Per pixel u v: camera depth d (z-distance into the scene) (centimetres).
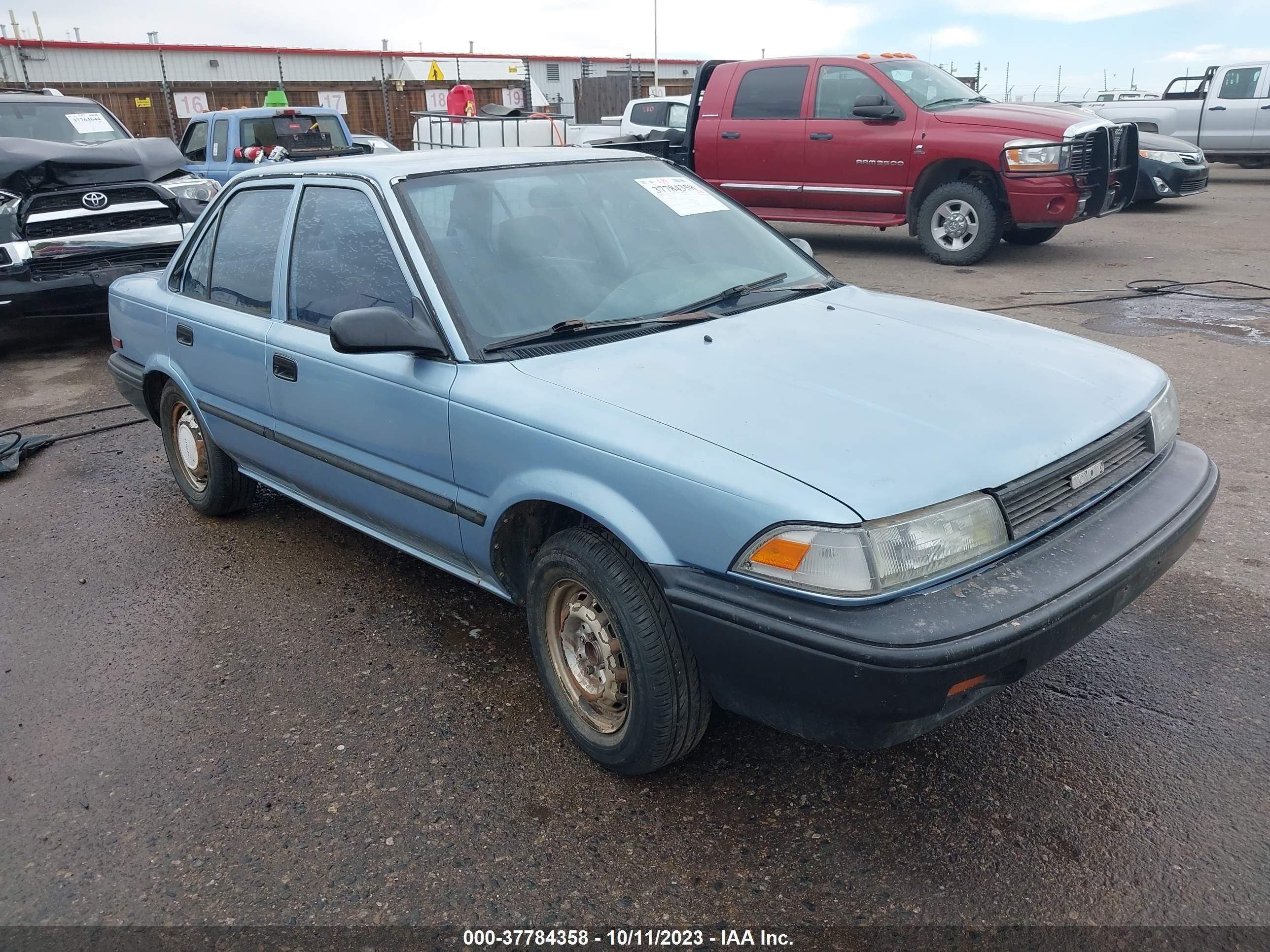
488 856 253
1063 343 314
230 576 418
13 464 555
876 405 255
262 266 387
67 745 308
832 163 1049
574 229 340
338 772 288
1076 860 240
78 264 791
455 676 336
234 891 246
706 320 318
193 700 329
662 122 1587
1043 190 941
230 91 2320
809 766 280
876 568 216
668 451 241
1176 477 280
